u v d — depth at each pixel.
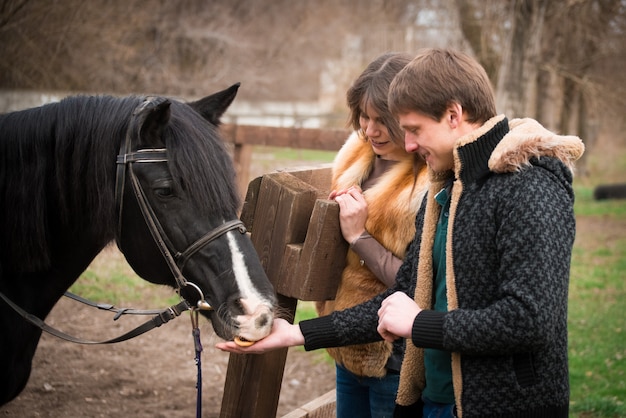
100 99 2.17
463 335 1.45
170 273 2.02
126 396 3.91
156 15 14.20
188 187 1.91
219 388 4.15
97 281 5.78
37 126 2.14
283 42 18.27
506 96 11.64
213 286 1.91
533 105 12.54
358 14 20.25
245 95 18.22
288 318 2.17
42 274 2.26
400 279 1.87
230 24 16.42
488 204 1.52
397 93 1.62
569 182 1.54
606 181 15.33
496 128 1.58
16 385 2.28
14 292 2.22
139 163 1.95
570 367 4.66
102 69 12.37
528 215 1.44
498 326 1.41
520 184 1.49
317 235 2.03
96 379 4.11
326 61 21.11
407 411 1.87
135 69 13.62
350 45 20.88
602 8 12.13
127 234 2.04
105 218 2.03
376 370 2.09
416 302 1.74
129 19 13.19
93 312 5.21
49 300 2.30
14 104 10.51
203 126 2.05
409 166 2.07
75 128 2.11
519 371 1.50
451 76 1.56
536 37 11.42
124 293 5.59
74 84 11.92
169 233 1.95
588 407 3.97
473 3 12.69
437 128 1.60
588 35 12.14
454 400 1.72
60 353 4.45
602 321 5.69
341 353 2.17
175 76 14.43
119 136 2.04
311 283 2.06
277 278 2.15
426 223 1.75
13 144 2.13
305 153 15.30
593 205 12.07
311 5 19.56
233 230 1.95
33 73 10.80
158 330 5.03
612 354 4.89
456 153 1.58
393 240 2.03
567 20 12.09
